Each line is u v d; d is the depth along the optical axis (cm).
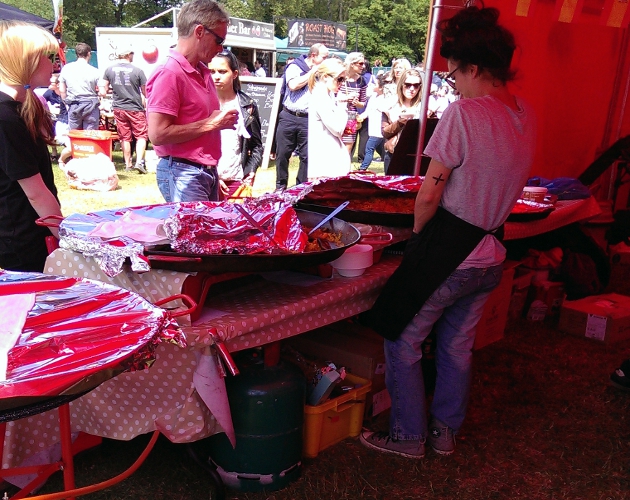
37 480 154
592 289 432
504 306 380
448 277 221
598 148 541
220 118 288
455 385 247
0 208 218
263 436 212
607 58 513
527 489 238
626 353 374
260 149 452
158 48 1020
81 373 104
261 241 197
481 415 291
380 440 254
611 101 532
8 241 221
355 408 258
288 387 213
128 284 190
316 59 622
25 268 226
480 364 346
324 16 4991
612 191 540
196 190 304
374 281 240
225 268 183
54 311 127
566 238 433
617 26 432
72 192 726
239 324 187
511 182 213
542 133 499
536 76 477
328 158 533
